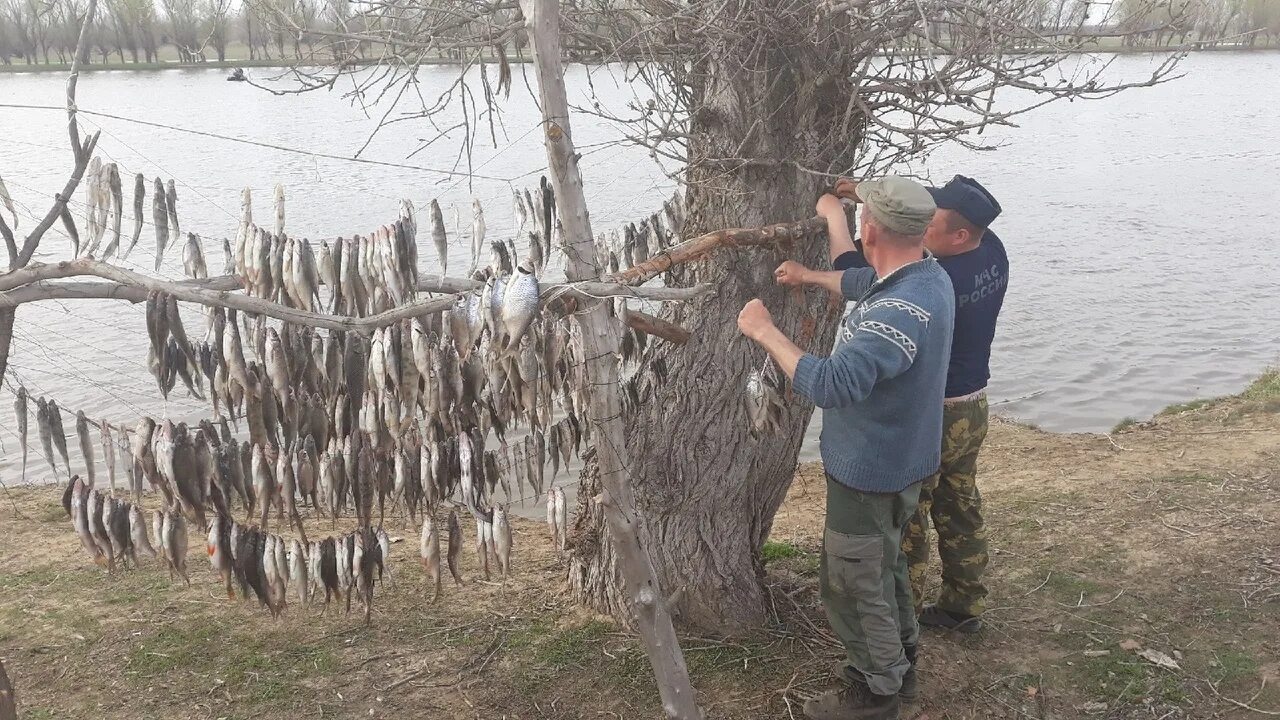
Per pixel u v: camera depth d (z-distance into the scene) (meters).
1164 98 42.69
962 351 3.82
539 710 3.94
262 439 2.86
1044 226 17.89
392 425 2.95
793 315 4.12
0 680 2.96
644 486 4.29
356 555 3.08
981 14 3.47
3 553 5.79
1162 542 5.28
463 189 15.95
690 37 3.79
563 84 2.90
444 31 3.39
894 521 3.43
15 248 2.74
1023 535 5.50
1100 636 4.34
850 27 3.86
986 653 4.23
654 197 11.68
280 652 4.43
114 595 5.07
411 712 3.96
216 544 2.95
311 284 2.83
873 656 3.50
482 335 2.92
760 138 3.92
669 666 3.47
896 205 3.12
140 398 8.27
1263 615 4.45
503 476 3.64
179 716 3.98
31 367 8.70
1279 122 33.94
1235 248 16.09
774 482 4.51
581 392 3.30
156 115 29.97
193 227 14.27
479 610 4.76
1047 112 37.09
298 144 23.81
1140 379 10.55
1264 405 8.43
